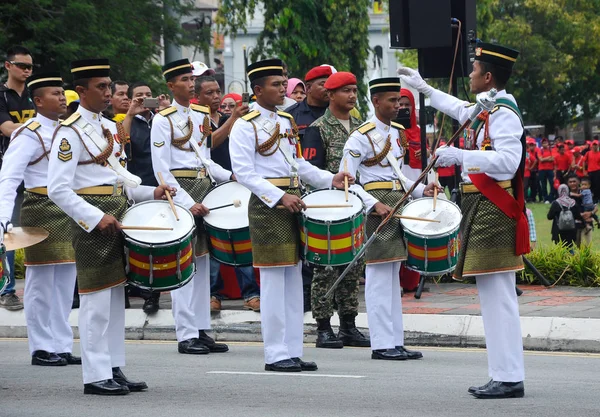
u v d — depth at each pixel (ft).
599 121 262.47
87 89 34.73
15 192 40.19
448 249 40.09
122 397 34.60
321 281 45.93
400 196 42.45
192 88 45.75
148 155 52.80
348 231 39.19
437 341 46.83
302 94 58.75
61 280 42.65
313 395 34.65
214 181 47.06
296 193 39.68
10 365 42.37
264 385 36.55
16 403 33.88
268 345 39.68
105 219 33.78
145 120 53.26
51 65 110.63
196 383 37.11
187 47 132.16
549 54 192.44
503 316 33.60
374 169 42.57
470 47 56.95
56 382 37.93
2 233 32.83
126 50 114.52
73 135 34.32
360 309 51.85
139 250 33.83
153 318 51.62
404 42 57.11
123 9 114.83
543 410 31.68
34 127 41.14
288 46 131.95
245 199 44.47
